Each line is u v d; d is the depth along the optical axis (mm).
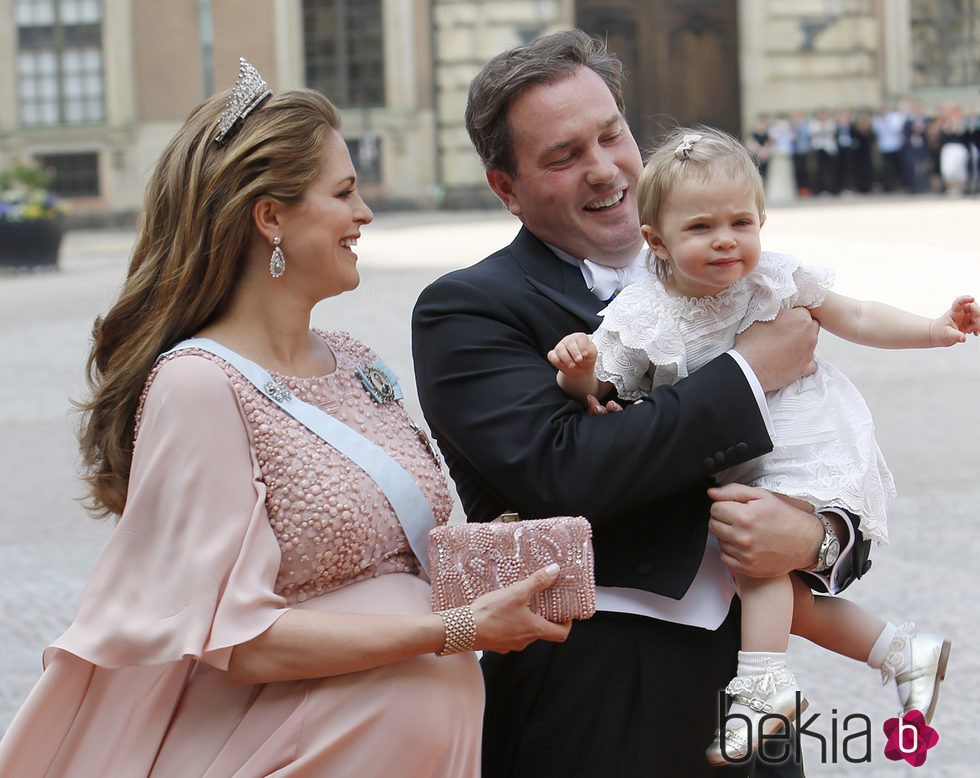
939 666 4801
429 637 3904
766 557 4414
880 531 4637
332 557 4082
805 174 52438
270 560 3961
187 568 3875
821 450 4594
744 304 4617
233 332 4211
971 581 9992
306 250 4168
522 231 5074
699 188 4465
